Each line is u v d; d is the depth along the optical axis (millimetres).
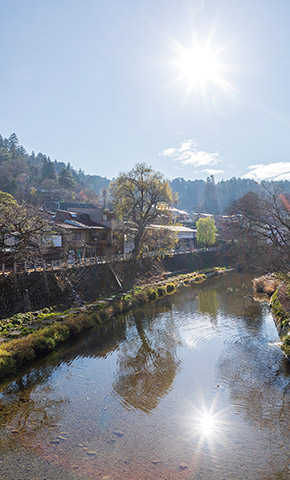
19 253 20328
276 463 7977
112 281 31188
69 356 15562
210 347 16500
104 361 14953
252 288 32406
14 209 20250
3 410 10656
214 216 88688
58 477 7574
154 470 7770
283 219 19500
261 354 15227
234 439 8992
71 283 25266
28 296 20750
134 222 36281
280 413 10297
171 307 26062
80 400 11312
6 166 81938
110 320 22203
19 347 14516
